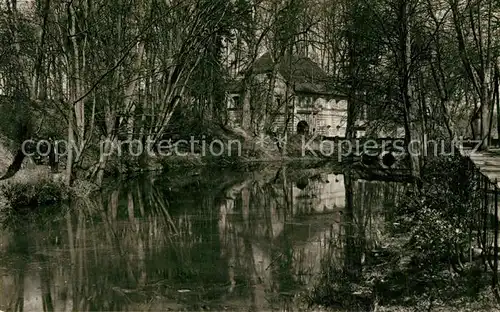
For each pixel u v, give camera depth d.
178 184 30.73
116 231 16.77
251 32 48.41
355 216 19.14
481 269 9.41
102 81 24.77
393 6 18.83
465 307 7.80
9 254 13.65
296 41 50.69
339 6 45.16
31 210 20.17
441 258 10.91
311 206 21.98
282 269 12.12
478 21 23.58
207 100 54.25
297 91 70.88
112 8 25.58
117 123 28.47
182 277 11.59
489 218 11.95
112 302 10.01
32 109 28.28
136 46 29.61
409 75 19.50
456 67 28.39
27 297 10.28
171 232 16.59
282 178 34.84
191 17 31.36
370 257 12.80
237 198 24.86
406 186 26.73
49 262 12.87
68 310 9.60
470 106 39.53
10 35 30.06
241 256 13.45
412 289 9.42
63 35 22.66
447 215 12.63
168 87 33.78
